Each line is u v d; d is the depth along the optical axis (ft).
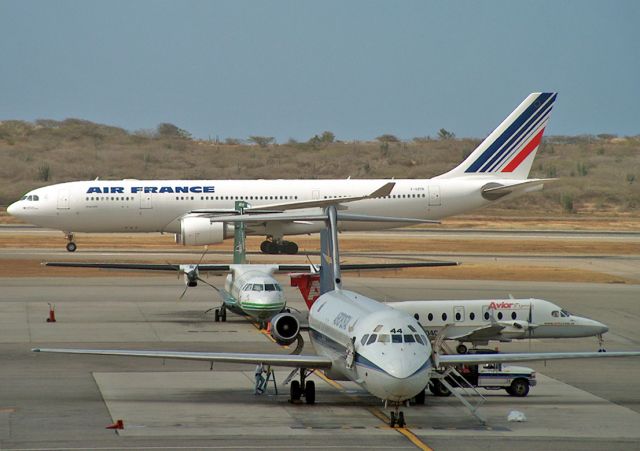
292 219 485.97
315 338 428.56
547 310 558.97
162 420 377.09
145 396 424.05
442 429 368.48
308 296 591.37
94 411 392.68
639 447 345.10
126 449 331.77
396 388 349.82
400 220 492.95
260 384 430.20
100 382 454.81
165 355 388.98
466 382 415.64
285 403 412.57
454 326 550.77
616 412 404.16
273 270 641.81
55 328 605.73
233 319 653.71
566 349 567.59
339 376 404.98
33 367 490.08
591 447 344.28
